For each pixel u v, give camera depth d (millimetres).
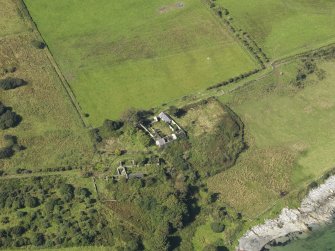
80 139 164625
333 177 160750
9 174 155750
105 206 148875
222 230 146875
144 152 161250
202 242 144875
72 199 150000
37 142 163750
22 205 148000
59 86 178625
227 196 154500
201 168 159500
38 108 172125
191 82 181875
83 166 157875
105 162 158875
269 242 146250
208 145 164125
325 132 171750
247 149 165625
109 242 142250
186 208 145875
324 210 153500
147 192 150625
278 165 162250
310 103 179500
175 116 171000
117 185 152500
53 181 153875
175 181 154250
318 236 147625
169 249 142000
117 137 164750
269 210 152625
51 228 144375
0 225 144750
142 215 146250
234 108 175875
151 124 168625
